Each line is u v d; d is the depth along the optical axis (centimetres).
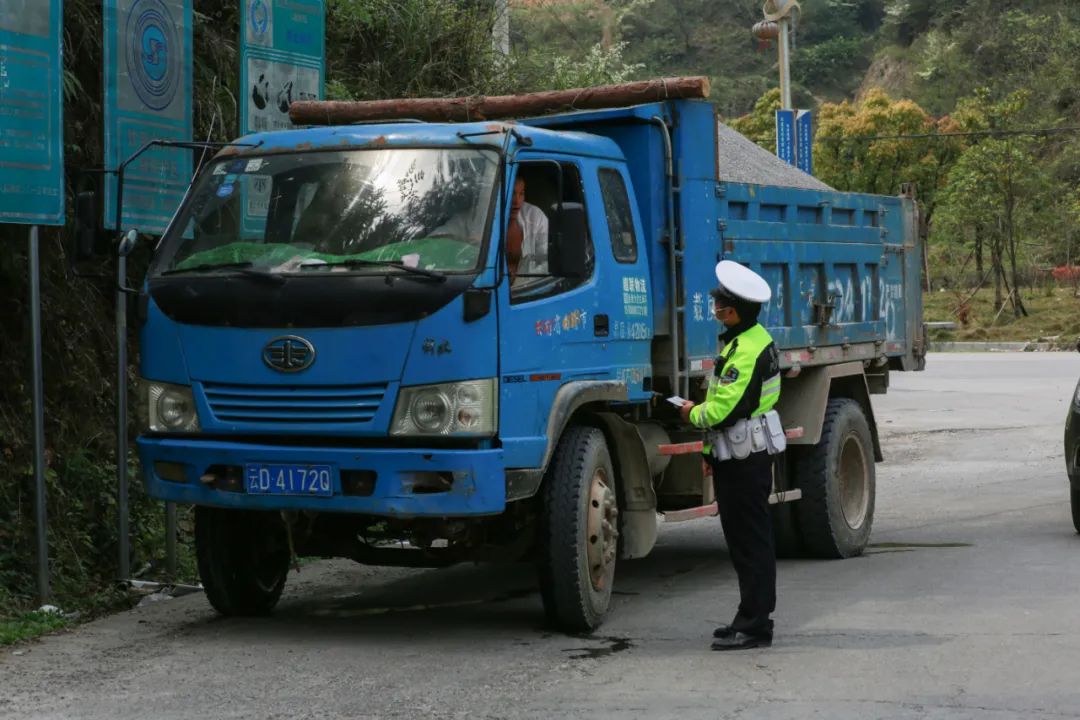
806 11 13175
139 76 902
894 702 616
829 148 5925
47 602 836
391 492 703
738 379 727
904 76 11419
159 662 711
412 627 803
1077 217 5825
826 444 1036
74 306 1106
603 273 802
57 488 967
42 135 812
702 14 12975
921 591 888
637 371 837
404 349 701
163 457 745
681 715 600
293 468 716
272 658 718
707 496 916
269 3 1041
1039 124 7069
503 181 734
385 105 914
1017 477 1516
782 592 899
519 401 723
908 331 1222
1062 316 5184
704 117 901
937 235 5950
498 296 713
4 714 616
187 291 739
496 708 614
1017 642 730
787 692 636
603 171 829
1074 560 988
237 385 728
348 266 718
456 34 1667
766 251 975
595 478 783
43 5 809
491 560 794
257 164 776
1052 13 9594
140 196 906
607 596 795
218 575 816
